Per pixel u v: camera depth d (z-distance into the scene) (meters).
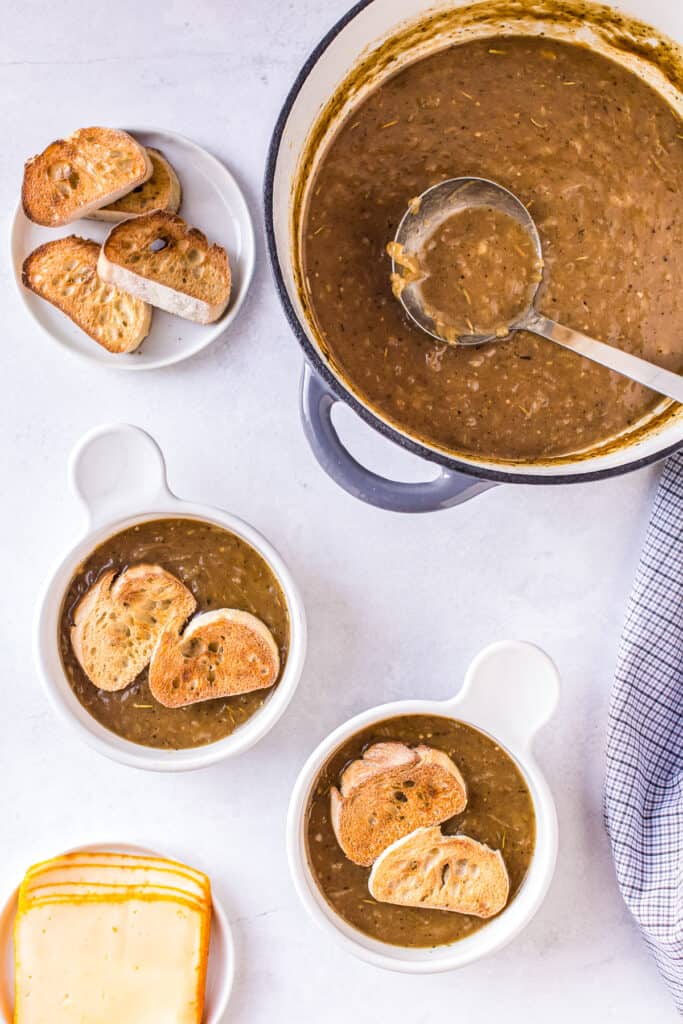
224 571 0.76
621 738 0.78
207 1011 0.78
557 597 0.80
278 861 0.80
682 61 0.71
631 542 0.80
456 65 0.72
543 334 0.71
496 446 0.71
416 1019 0.80
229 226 0.79
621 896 0.80
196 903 0.78
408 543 0.80
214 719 0.76
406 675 0.80
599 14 0.71
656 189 0.72
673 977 0.80
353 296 0.71
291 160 0.69
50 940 0.77
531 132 0.72
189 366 0.79
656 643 0.78
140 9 0.78
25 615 0.80
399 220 0.71
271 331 0.79
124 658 0.76
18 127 0.78
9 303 0.79
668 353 0.72
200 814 0.80
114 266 0.75
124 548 0.76
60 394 0.79
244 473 0.79
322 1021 0.80
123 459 0.74
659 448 0.69
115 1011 0.77
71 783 0.80
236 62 0.79
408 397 0.71
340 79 0.69
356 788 0.76
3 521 0.79
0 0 0.78
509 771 0.77
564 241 0.72
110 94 0.78
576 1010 0.81
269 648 0.76
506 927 0.77
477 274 0.71
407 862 0.76
